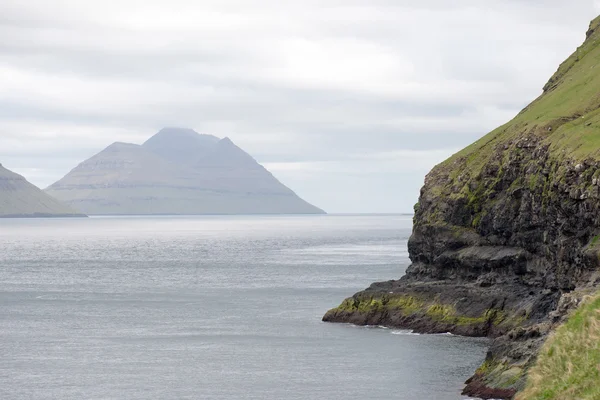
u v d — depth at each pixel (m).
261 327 125.38
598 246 95.31
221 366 97.88
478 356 99.69
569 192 104.56
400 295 125.12
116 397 84.19
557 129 123.75
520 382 73.31
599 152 103.81
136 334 120.75
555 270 108.12
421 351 103.50
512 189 125.00
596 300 48.97
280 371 94.56
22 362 100.81
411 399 81.12
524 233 118.81
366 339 112.62
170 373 94.50
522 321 108.25
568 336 47.91
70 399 83.62
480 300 116.50
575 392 43.97
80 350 108.31
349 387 86.56
